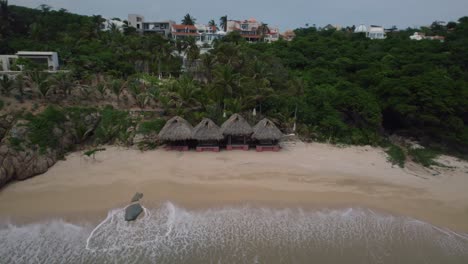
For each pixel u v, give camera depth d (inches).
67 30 2330.2
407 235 716.7
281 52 2274.9
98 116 1149.1
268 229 725.3
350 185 909.8
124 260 615.5
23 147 872.9
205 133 1053.8
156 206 784.9
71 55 1841.8
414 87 1264.8
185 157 1030.4
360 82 1686.8
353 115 1343.5
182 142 1093.1
